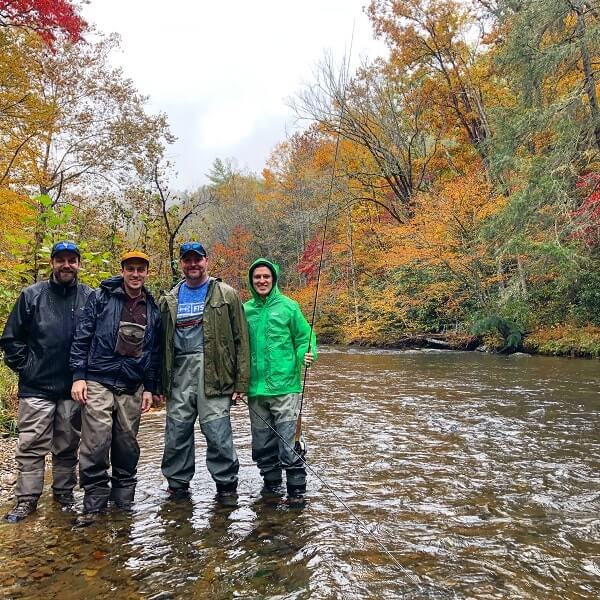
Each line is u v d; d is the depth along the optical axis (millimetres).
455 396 7285
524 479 3748
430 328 18828
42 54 14703
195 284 3574
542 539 2771
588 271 13617
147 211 9258
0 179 11227
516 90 14883
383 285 21312
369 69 23531
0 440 4855
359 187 24781
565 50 12883
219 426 3498
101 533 2887
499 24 20812
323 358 14047
